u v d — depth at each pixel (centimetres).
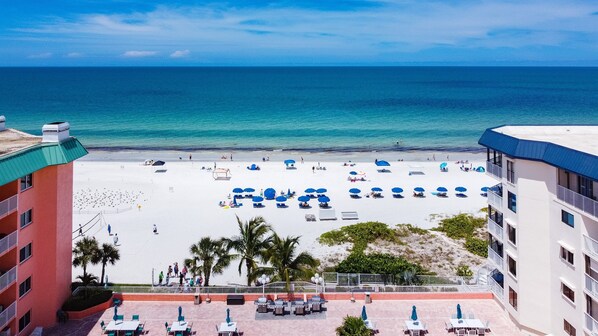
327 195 7094
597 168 2283
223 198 6894
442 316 3300
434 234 5412
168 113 16575
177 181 7806
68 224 3328
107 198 6775
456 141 11625
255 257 3859
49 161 2967
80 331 3086
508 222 3058
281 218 6050
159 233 5447
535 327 2903
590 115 15625
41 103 19400
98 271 4428
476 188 7438
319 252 4891
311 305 3366
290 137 12219
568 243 2627
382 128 13412
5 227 2778
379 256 4184
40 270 3084
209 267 3803
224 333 3047
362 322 2866
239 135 12500
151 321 3238
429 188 7462
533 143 2773
